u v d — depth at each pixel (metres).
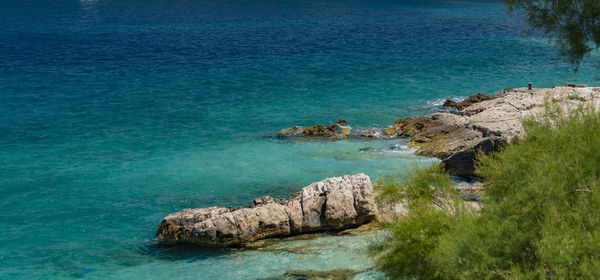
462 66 63.41
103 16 124.25
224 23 112.00
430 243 13.23
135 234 22.34
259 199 22.98
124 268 19.30
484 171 12.22
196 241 21.06
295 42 84.88
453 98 48.06
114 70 61.47
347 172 28.55
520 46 78.81
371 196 22.53
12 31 94.69
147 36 90.81
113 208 24.94
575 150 10.02
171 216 21.72
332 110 44.38
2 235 22.16
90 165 30.94
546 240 8.05
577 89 34.19
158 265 19.53
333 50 76.81
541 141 11.16
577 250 7.92
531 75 57.56
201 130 38.59
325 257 19.20
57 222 23.50
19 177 28.92
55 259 20.12
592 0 11.42
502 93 43.06
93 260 20.03
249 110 44.66
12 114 42.44
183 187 27.45
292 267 18.52
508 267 8.80
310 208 22.19
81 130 38.44
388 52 74.62
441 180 14.77
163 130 38.59
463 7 158.12
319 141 34.97
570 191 9.37
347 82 55.41
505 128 29.25
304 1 175.50
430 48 78.12
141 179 28.64
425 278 12.89
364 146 33.44
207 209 22.31
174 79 56.91
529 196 9.26
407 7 157.00
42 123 40.12
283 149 33.50
